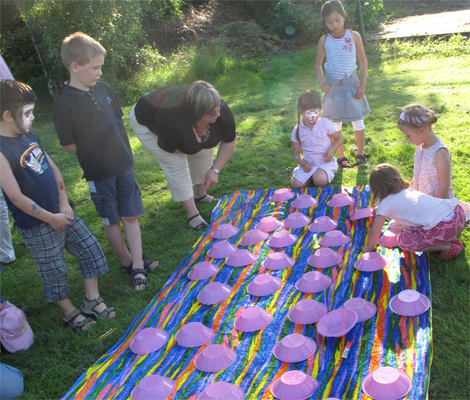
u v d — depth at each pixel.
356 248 3.15
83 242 2.88
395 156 4.63
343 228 3.45
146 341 2.50
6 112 2.40
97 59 2.78
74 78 2.83
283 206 3.97
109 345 2.70
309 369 2.16
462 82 7.06
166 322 2.71
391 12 17.06
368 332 2.30
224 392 2.02
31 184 2.54
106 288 3.34
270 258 3.14
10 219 4.87
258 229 3.61
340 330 2.31
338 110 4.55
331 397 1.95
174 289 3.05
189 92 3.03
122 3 11.45
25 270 3.76
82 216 4.68
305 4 14.10
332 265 2.98
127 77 12.27
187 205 3.95
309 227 3.53
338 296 2.67
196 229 3.94
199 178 4.31
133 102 11.04
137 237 3.32
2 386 2.31
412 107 2.93
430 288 2.57
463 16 13.38
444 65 8.73
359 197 3.88
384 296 2.58
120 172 3.12
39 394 2.39
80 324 2.88
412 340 2.19
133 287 3.25
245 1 15.54
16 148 2.50
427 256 2.87
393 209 2.85
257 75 10.98
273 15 14.65
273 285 2.85
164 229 4.08
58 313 3.11
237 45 13.30
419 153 3.05
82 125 2.86
